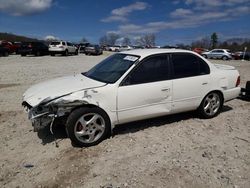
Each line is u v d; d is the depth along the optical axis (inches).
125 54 221.3
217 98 243.3
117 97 189.9
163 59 212.4
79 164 164.2
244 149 185.2
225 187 142.2
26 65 749.9
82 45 1800.0
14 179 151.9
